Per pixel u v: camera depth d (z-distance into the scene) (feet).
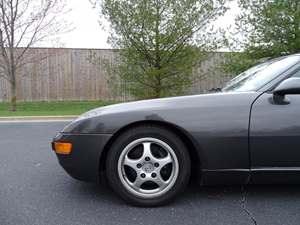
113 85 43.55
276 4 39.55
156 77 41.78
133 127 9.93
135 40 40.27
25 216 9.60
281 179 9.91
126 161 9.92
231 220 9.18
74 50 51.70
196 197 10.77
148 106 9.95
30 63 51.11
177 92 43.16
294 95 9.84
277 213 9.60
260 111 9.73
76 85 52.37
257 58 40.40
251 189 11.45
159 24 39.81
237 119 9.69
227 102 9.87
